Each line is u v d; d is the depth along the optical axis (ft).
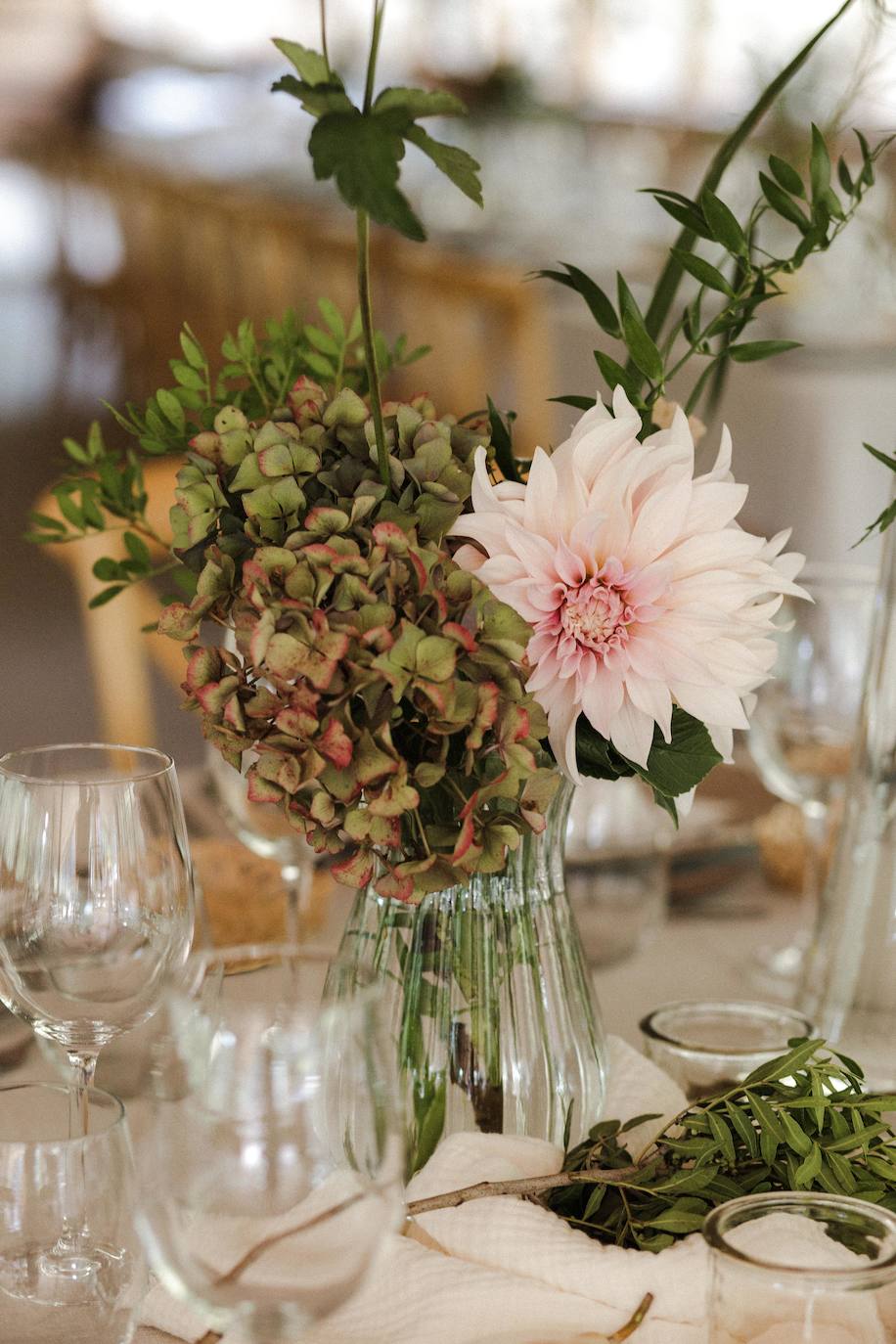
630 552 1.95
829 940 2.67
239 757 1.97
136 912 1.99
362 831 1.86
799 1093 1.98
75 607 12.50
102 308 16.65
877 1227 1.63
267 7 25.54
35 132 21.89
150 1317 1.96
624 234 12.00
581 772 2.10
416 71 15.38
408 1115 2.11
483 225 12.18
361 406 2.01
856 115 2.97
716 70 14.48
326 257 11.42
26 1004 2.01
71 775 2.17
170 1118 1.38
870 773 2.59
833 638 3.26
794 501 7.72
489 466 2.09
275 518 1.93
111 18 25.26
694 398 2.27
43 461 15.23
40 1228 1.82
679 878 3.56
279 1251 1.40
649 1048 2.42
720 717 1.98
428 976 2.10
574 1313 1.79
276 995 1.47
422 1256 1.87
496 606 1.86
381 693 1.81
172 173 15.83
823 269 7.93
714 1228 1.60
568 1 15.87
